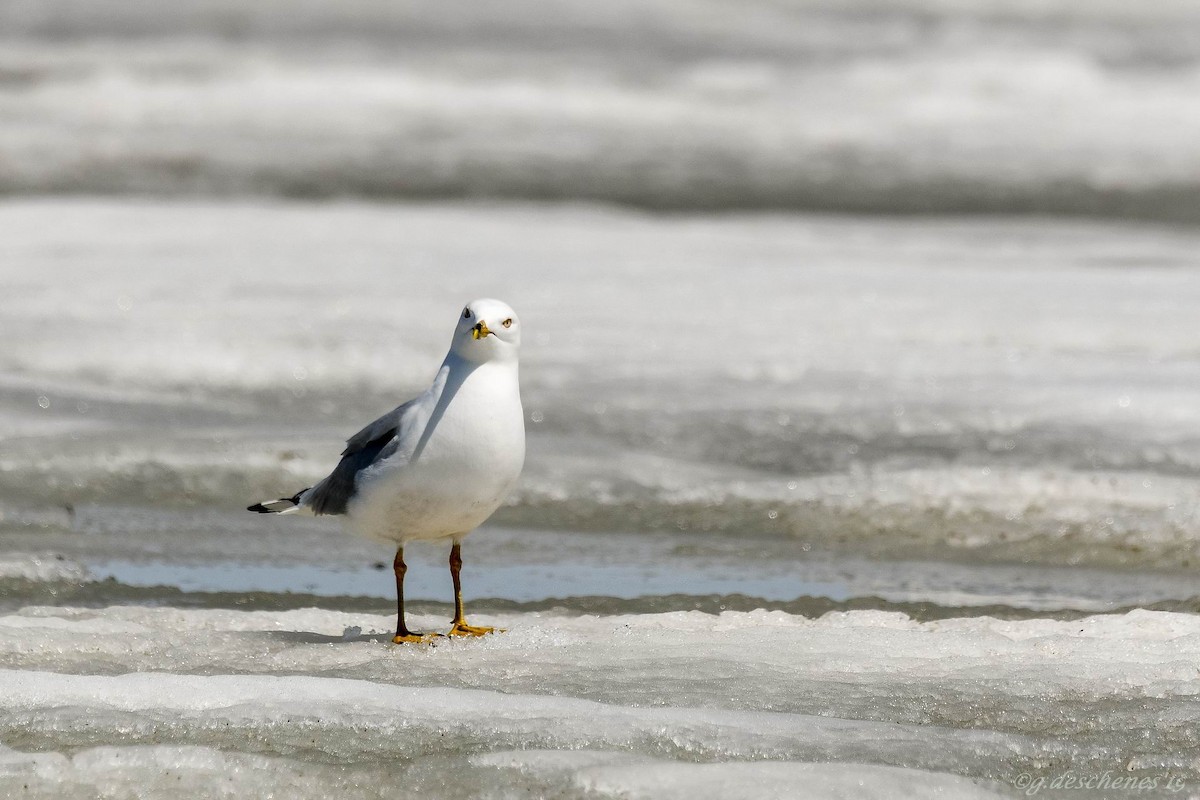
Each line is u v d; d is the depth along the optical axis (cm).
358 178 3152
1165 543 1087
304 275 1995
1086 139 3525
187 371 1585
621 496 1212
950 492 1201
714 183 3117
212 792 633
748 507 1185
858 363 1585
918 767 647
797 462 1295
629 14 5056
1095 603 962
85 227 2370
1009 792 631
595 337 1684
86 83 4062
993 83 4150
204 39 4666
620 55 4522
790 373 1551
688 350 1634
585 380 1523
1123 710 716
